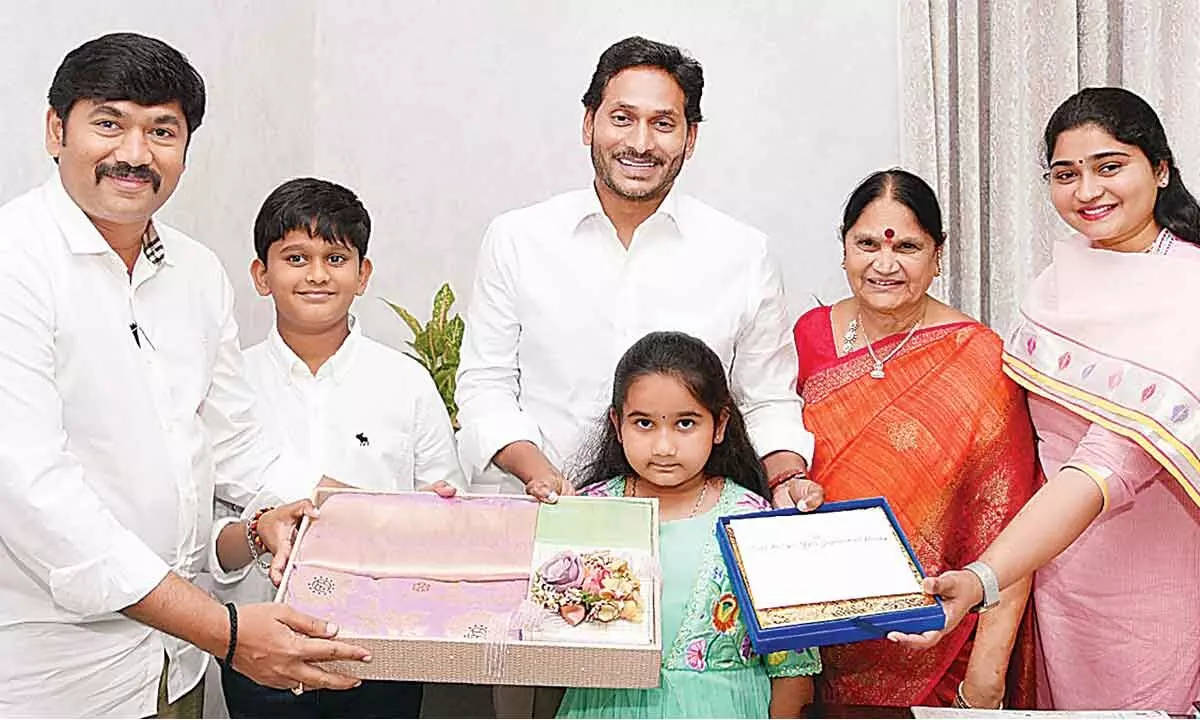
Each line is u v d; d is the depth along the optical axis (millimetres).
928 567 1707
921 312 1818
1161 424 1507
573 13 2830
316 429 1890
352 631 1294
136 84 1304
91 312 1382
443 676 1295
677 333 1621
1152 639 1646
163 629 1314
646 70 1678
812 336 1886
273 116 2691
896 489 1705
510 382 1880
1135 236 1656
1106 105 1599
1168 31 2271
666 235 1813
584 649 1270
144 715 1482
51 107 1349
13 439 1279
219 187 2393
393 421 1924
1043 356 1666
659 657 1269
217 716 2182
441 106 2906
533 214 1846
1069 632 1712
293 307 1817
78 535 1284
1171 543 1629
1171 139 2277
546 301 1809
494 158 2895
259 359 1922
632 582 1367
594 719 1472
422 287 2955
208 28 2336
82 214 1372
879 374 1770
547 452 1846
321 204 1796
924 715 1405
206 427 1652
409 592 1356
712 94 2797
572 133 2854
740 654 1492
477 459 1776
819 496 1514
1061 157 1631
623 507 1528
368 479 1897
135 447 1431
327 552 1423
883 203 1706
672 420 1535
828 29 2746
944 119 2441
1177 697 1650
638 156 1675
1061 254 1704
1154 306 1567
